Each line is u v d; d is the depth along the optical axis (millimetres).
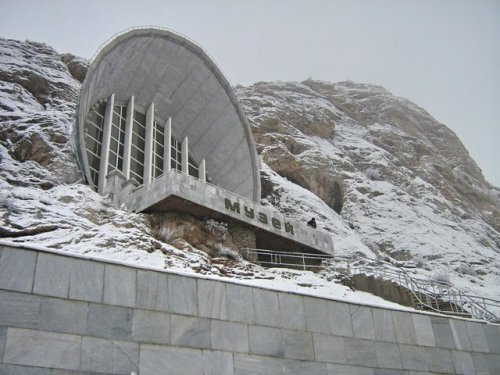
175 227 23188
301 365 15219
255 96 64875
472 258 41281
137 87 31750
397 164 60406
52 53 42188
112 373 12664
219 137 34656
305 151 53094
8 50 39281
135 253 19094
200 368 13820
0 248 12836
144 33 30281
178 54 32469
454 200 61562
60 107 33156
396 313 17594
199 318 14461
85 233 19016
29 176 23734
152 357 13336
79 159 25812
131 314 13602
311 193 45688
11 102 31031
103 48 27750
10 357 11797
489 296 30312
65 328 12656
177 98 33438
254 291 15664
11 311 12289
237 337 14711
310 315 16109
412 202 51312
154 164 30891
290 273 23484
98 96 29234
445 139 83062
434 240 43125
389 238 42625
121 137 30094
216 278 15320
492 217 66500
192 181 24141
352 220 45375
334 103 76125
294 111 61719
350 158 58188
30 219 18734
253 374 14430
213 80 34156
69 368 12242
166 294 14312
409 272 32719
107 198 23797
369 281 23797
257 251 26156
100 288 13531
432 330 17812
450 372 17344
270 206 41031
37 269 13016
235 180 34406
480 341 18359
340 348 16047
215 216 24719
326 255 28266
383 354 16594
